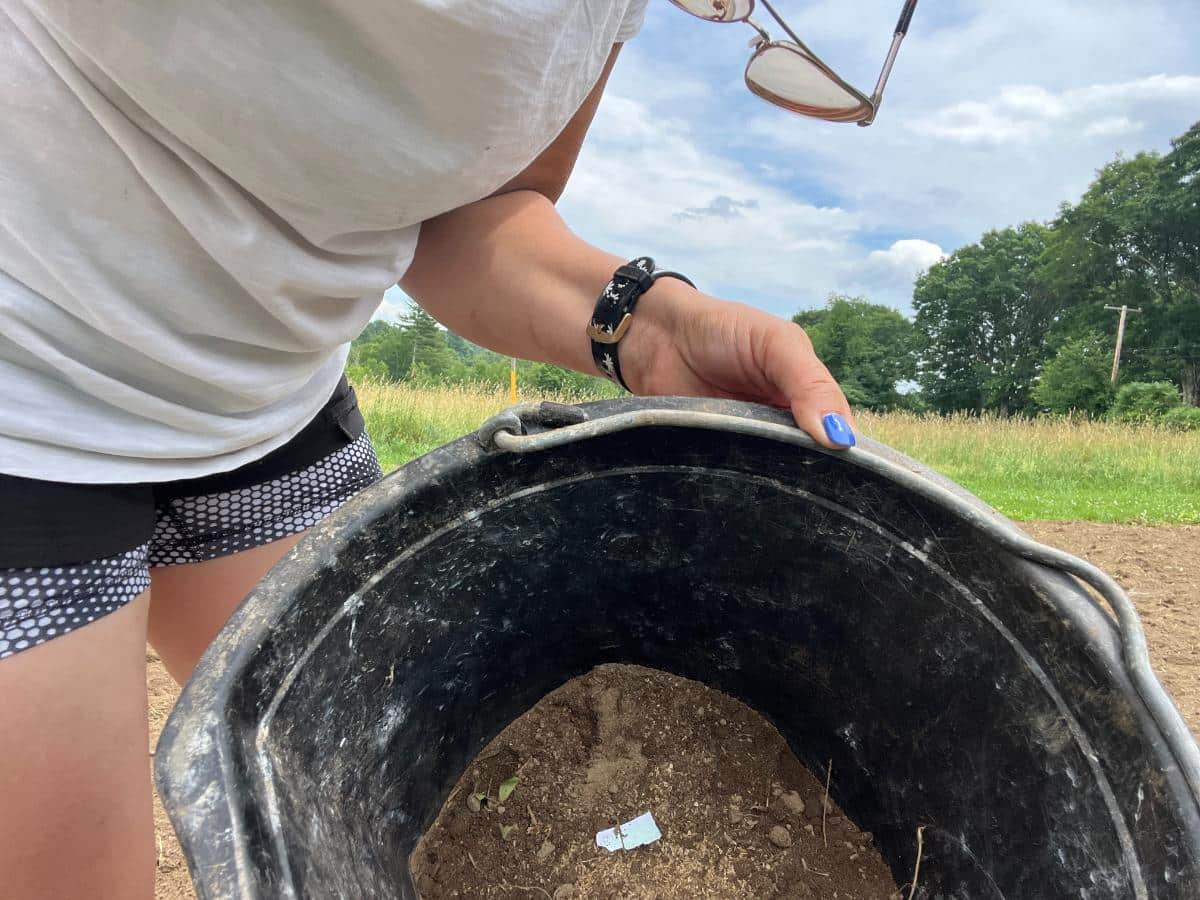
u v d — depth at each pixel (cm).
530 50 64
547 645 122
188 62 54
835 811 121
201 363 79
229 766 54
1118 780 72
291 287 77
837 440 82
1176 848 65
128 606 85
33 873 77
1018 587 81
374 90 61
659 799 124
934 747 100
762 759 127
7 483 71
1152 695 69
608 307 99
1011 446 1161
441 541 88
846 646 109
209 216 67
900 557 94
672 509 106
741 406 88
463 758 120
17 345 70
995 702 88
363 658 82
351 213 72
